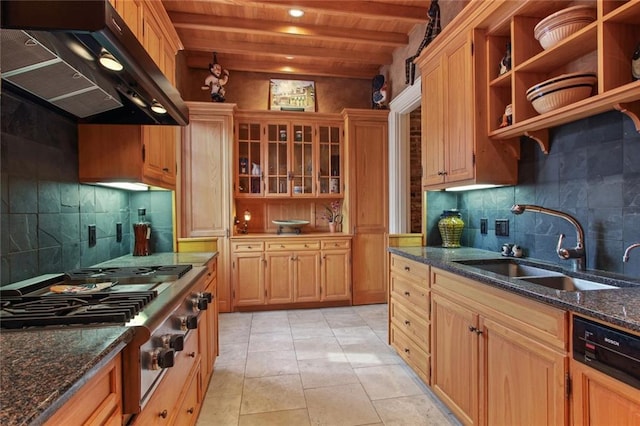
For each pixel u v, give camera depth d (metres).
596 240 1.61
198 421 1.81
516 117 1.80
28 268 1.42
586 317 1.00
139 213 2.57
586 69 1.61
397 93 3.74
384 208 3.98
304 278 3.82
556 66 1.73
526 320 1.26
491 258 2.02
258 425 1.78
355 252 3.93
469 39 2.04
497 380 1.42
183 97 3.70
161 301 1.16
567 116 1.54
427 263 2.01
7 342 0.79
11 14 0.85
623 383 0.89
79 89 1.43
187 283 1.45
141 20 1.87
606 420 0.95
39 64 1.18
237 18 3.12
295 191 3.99
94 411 0.73
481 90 2.03
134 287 1.37
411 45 3.38
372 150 3.95
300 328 3.20
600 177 1.59
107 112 1.76
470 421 1.61
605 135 1.57
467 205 2.67
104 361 0.72
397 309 2.54
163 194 2.64
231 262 3.70
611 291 1.18
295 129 4.00
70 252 1.73
